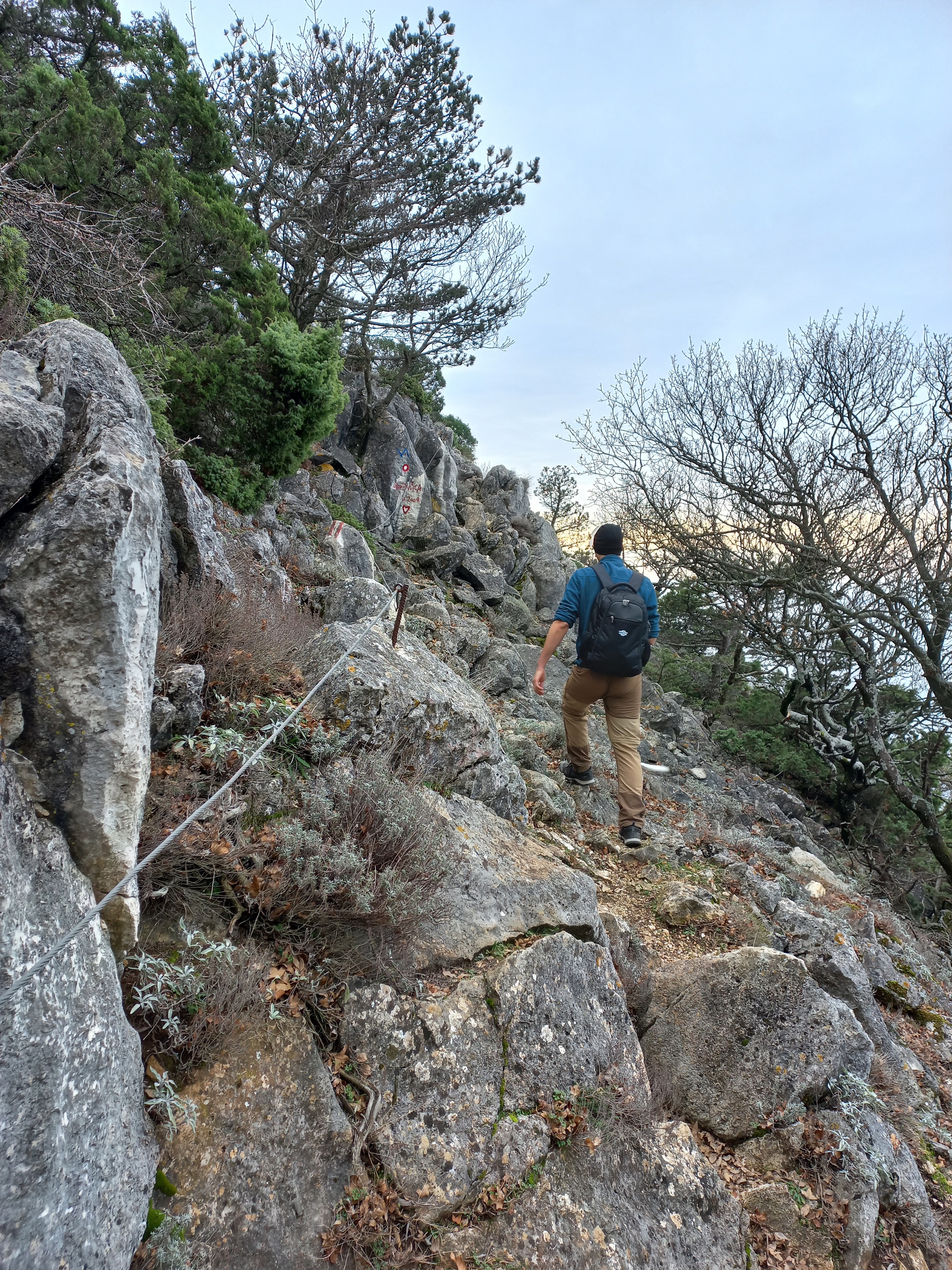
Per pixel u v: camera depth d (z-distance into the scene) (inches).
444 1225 89.4
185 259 301.0
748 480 497.0
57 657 69.7
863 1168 124.0
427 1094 97.8
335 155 459.8
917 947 272.1
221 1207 76.5
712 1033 137.6
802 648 498.3
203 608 139.3
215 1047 86.7
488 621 469.1
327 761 132.2
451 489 642.8
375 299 532.1
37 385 81.6
